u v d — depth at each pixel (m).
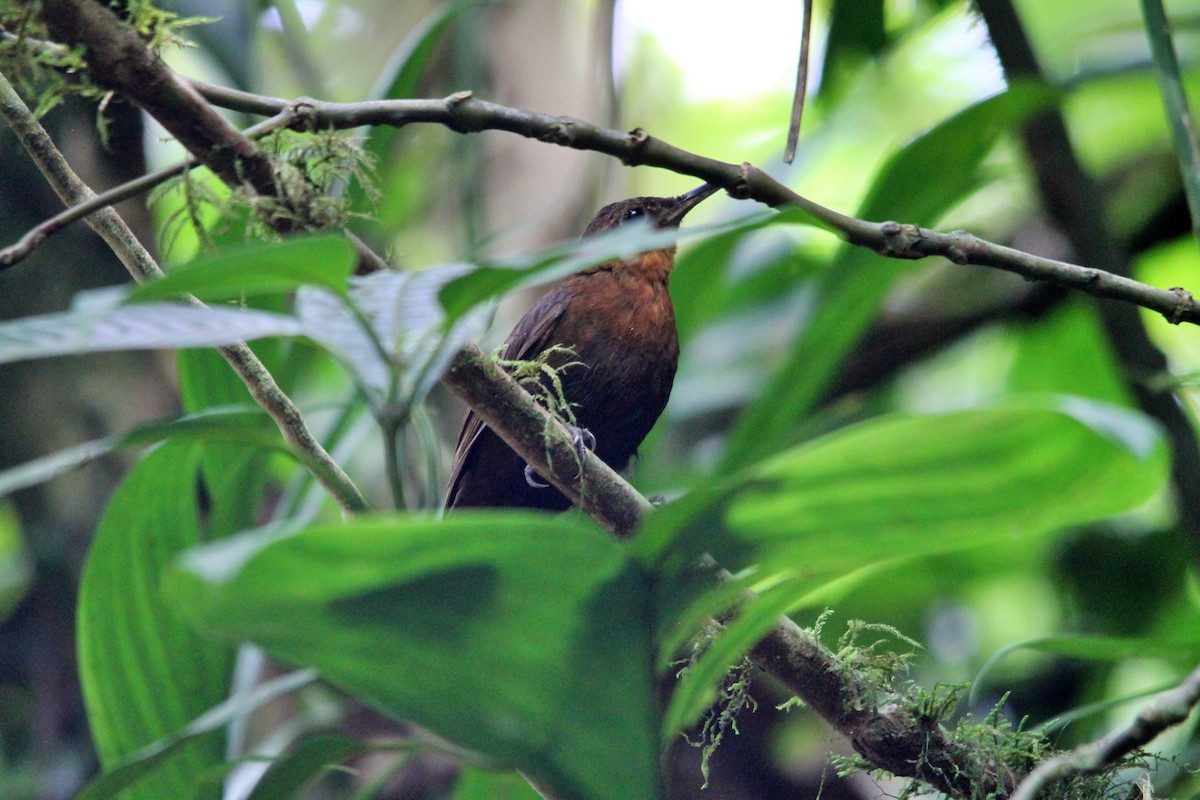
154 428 4.12
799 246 12.32
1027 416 3.14
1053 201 8.62
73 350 3.14
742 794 10.05
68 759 11.09
